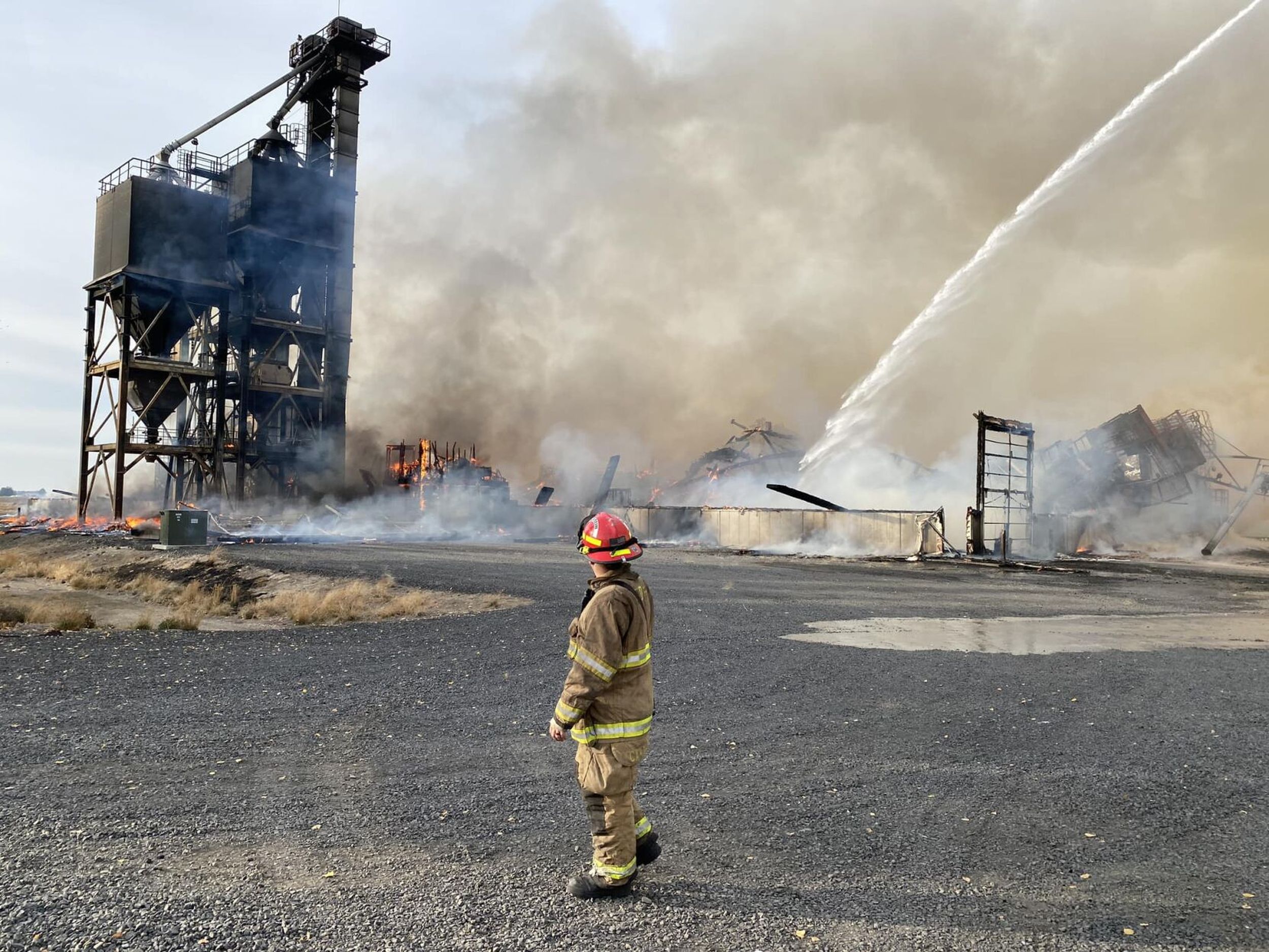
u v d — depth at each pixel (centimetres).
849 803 529
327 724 738
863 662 1055
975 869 426
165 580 2597
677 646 1175
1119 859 442
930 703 828
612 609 376
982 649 1170
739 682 930
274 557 2911
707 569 2775
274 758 627
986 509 3650
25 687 871
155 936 336
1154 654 1145
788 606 1695
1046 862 436
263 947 329
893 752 654
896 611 1636
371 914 362
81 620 1411
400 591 1900
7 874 398
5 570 2927
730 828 482
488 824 485
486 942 338
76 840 448
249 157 5244
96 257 5228
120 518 4784
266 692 875
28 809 498
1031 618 1560
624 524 396
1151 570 2955
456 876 407
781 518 3884
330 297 5612
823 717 770
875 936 351
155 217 4944
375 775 585
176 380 5088
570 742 679
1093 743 682
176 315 5172
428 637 1272
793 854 443
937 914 373
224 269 5178
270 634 1317
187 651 1140
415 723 742
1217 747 673
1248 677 980
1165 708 813
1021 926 362
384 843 452
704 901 383
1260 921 372
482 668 1013
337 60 5634
